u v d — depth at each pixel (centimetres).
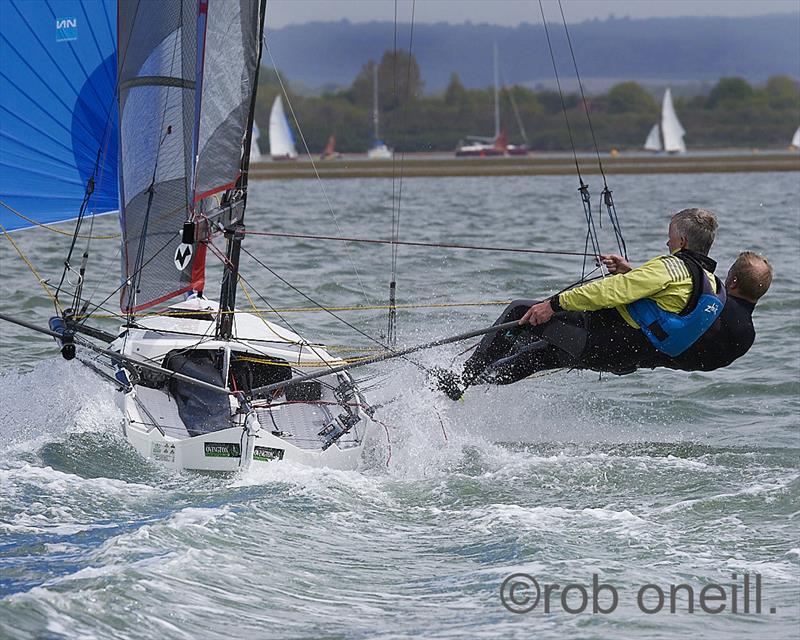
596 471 2994
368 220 9331
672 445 3319
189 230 2975
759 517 2573
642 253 7000
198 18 2933
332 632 1938
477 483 2869
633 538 2400
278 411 3195
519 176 18425
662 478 2939
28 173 3516
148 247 3322
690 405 3784
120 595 2002
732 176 17575
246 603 2038
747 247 7338
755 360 4381
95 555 2209
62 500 2584
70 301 5094
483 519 2542
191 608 1997
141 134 3284
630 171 18925
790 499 2683
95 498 2611
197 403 3070
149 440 2870
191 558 2189
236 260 3203
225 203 3172
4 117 3456
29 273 5803
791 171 19125
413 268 6072
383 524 2533
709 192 13400
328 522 2511
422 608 2044
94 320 4709
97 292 5341
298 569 2216
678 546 2364
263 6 3148
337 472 2881
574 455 3189
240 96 3088
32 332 4494
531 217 9700
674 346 2641
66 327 3156
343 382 3219
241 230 3152
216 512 2466
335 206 11000
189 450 2809
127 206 3316
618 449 3269
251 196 12781
